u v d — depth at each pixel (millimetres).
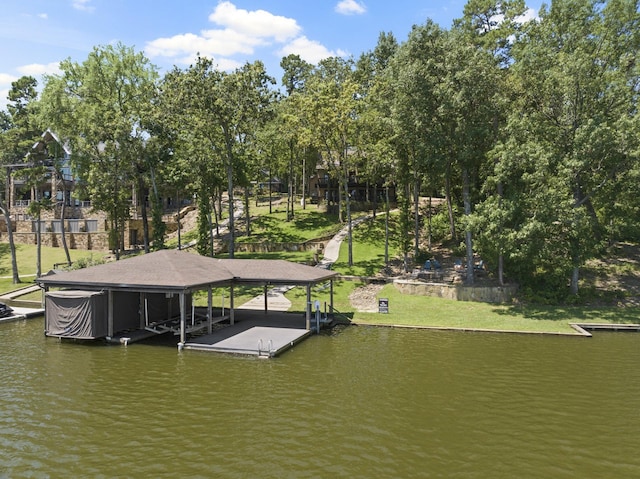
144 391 17375
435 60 34781
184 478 11219
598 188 32969
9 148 46125
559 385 18234
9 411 15422
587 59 31359
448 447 12961
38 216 44281
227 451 12609
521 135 32500
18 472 11523
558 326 28375
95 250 55000
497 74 34094
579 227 30531
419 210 57750
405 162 40688
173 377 19109
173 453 12492
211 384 18203
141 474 11430
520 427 14352
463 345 24578
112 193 47625
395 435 13664
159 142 47500
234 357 22297
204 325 27000
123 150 44719
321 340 25859
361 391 17406
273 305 35000
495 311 32125
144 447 12844
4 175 46719
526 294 34188
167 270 26328
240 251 51250
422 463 12039
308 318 27422
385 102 40000
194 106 42719
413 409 15680
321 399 16547
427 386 18031
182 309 24031
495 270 37688
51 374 19531
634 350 23516
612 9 33906
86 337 25047
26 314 32281
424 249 46625
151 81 48312
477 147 35688
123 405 15945
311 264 43531
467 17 44469
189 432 13797
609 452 12797
